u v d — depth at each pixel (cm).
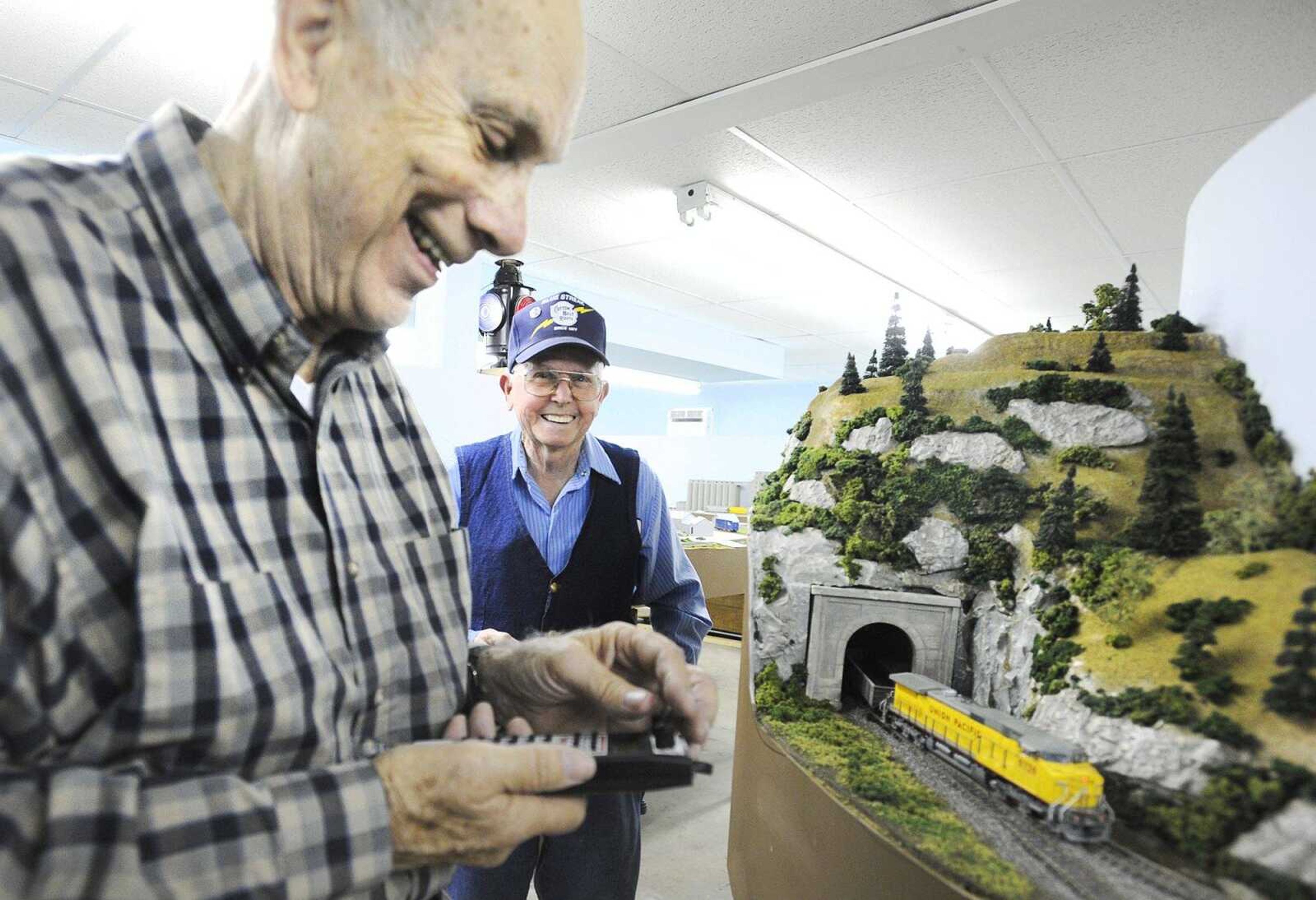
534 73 63
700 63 265
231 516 65
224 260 64
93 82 292
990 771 78
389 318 74
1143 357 86
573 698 84
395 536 85
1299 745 57
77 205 59
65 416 52
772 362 902
